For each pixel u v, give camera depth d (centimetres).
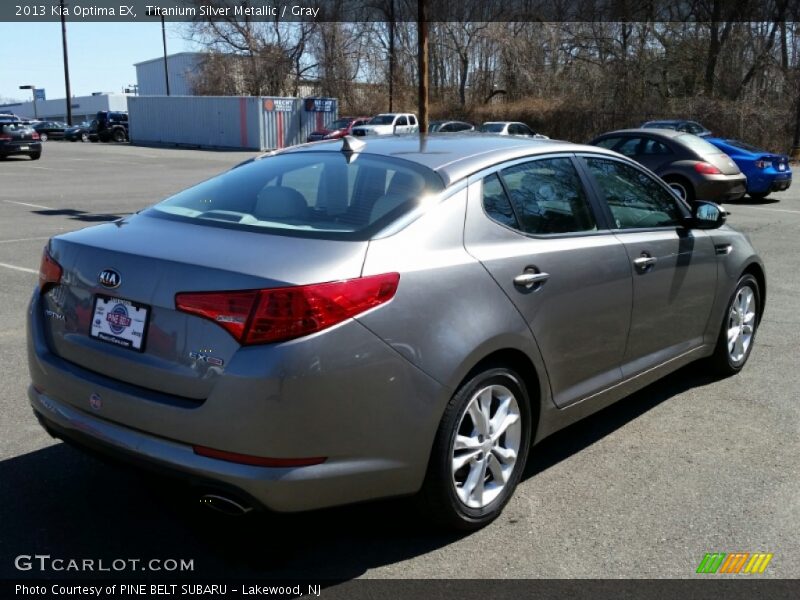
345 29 4794
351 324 274
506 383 334
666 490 374
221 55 5106
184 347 277
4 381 503
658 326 438
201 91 5234
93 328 305
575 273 365
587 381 389
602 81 3984
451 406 307
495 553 317
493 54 4538
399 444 291
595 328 382
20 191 1775
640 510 354
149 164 2848
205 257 285
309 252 286
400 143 385
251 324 265
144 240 308
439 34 4509
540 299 344
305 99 4275
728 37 3688
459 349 303
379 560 310
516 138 411
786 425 458
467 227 327
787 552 320
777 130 3281
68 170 2497
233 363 265
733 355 537
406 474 296
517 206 356
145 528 332
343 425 275
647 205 445
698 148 1359
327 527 334
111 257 300
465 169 343
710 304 492
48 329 329
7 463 388
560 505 358
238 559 310
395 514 346
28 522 334
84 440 304
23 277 810
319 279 273
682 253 448
